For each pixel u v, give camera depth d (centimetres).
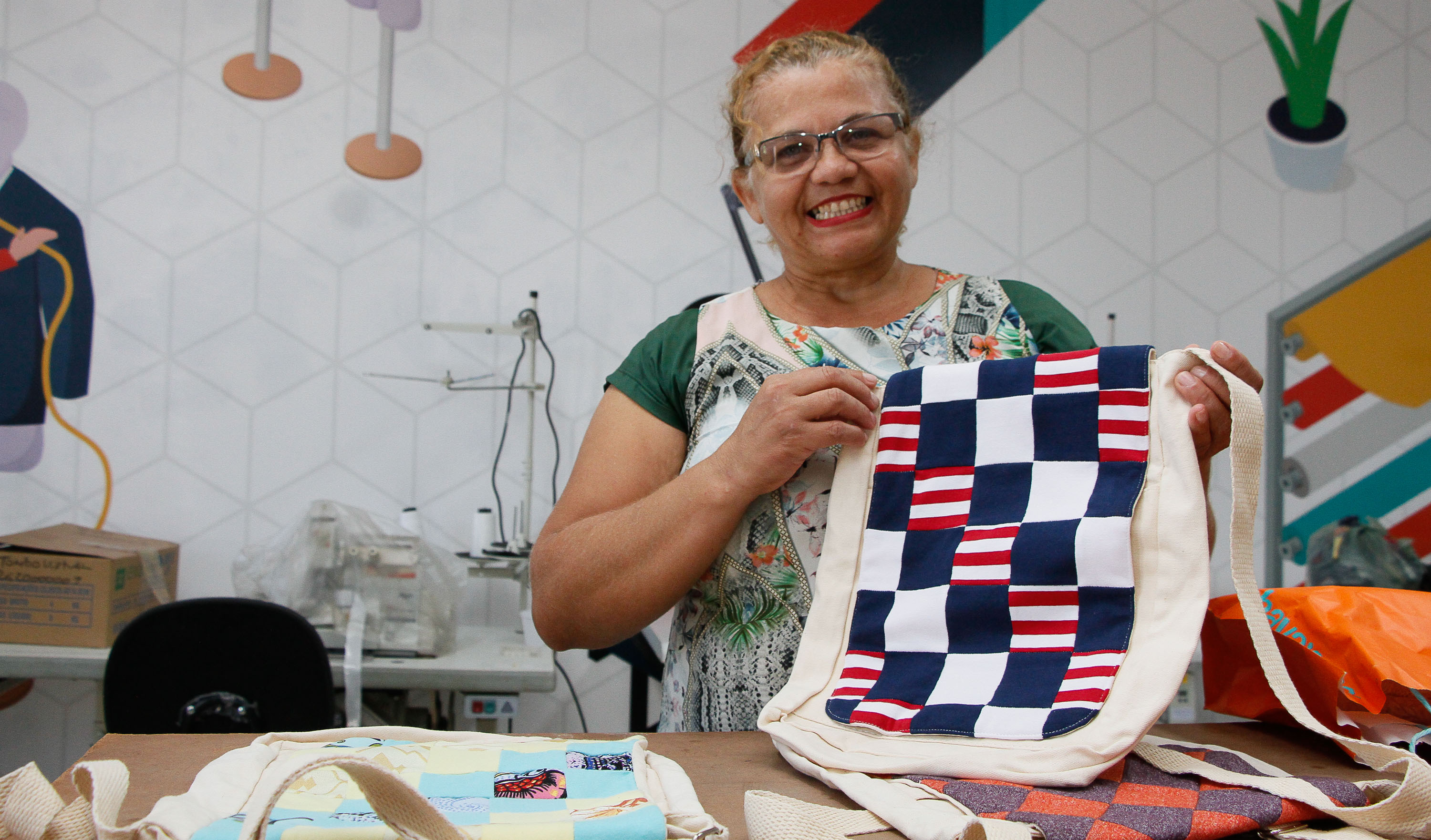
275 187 265
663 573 84
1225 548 277
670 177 281
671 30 283
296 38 266
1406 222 302
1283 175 299
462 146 273
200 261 262
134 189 259
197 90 262
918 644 75
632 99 281
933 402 81
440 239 271
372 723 228
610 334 277
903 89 97
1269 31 301
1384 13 304
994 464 78
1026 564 72
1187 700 210
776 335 95
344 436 266
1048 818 55
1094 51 295
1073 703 65
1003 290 97
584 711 271
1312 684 78
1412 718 73
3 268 253
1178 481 70
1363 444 278
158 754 69
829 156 87
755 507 89
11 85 254
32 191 254
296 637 179
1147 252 294
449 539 269
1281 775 66
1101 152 293
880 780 62
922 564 77
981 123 290
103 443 257
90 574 211
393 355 269
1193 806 57
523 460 272
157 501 258
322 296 266
